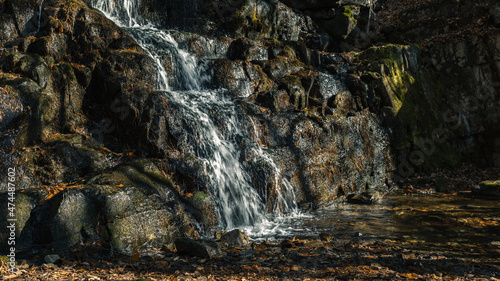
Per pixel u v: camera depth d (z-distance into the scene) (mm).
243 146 7656
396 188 10492
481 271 4633
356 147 9797
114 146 7078
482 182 9852
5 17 7246
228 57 9961
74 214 5156
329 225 6969
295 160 8273
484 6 13914
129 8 9586
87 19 7766
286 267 4605
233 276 4242
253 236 6289
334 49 13383
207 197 6473
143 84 7207
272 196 7535
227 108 7984
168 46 8664
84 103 7234
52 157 6035
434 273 4477
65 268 4406
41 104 6176
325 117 9281
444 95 13484
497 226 6809
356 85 10859
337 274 4340
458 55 13617
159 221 5762
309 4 13156
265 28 11445
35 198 5316
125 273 4297
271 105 8953
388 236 6227
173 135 6996
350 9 13570
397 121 11008
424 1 14852
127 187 5711
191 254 5070
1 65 6688
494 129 13258
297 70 10430
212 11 10578
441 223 7027
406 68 12578
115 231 5266
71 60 7473
